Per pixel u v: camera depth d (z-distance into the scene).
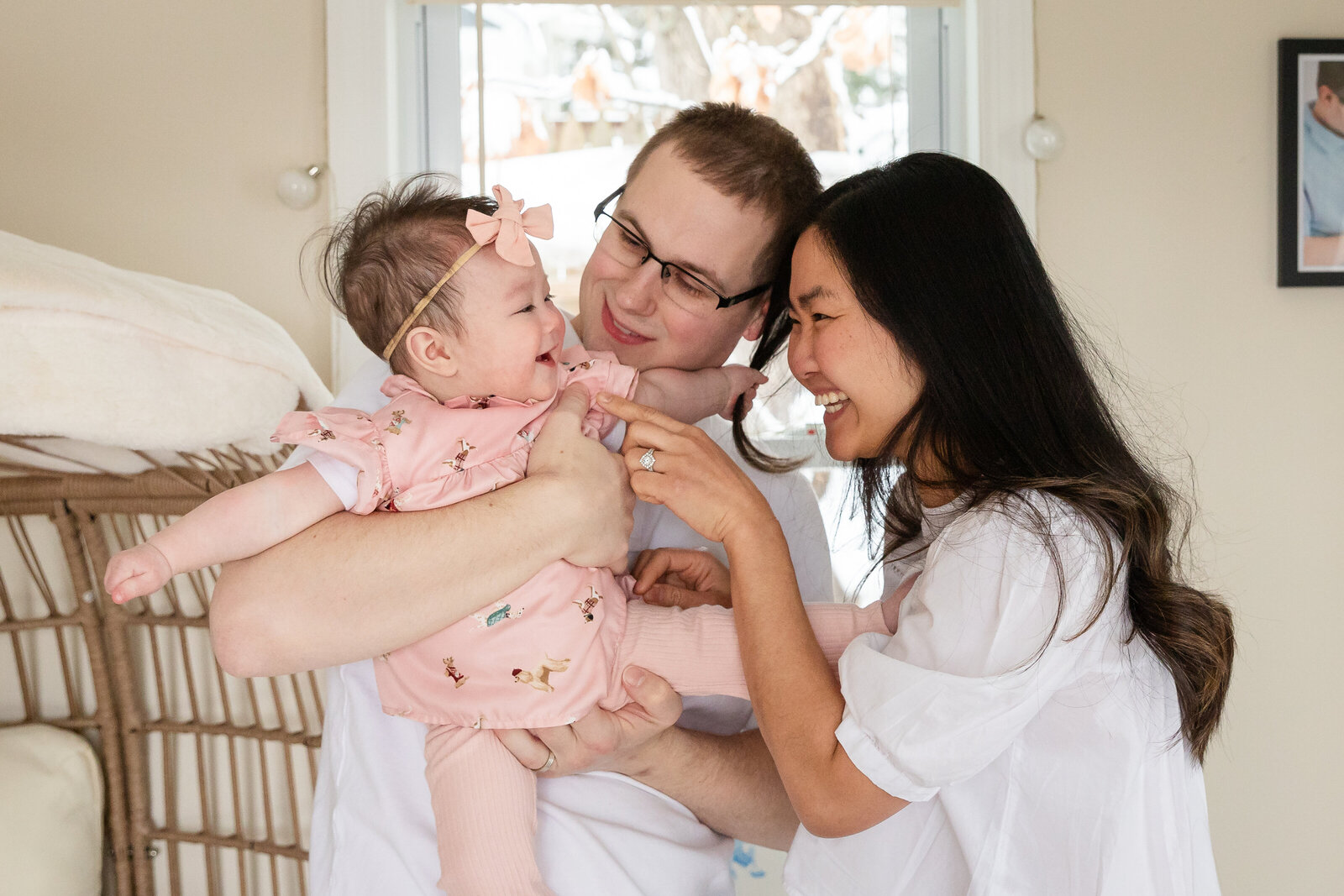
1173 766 0.99
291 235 2.08
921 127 2.25
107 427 1.33
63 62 2.07
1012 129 2.15
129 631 1.72
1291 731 2.24
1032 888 0.95
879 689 0.90
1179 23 2.19
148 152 2.08
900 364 1.02
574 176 2.21
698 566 1.24
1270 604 2.22
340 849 1.09
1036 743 0.97
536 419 1.11
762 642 0.98
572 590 1.05
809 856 1.06
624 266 1.28
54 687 1.74
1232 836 2.24
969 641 0.91
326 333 2.07
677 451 1.06
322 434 1.00
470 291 1.08
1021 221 1.06
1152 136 2.18
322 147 2.09
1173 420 2.19
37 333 1.27
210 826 1.75
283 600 0.92
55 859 1.55
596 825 1.07
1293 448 2.22
